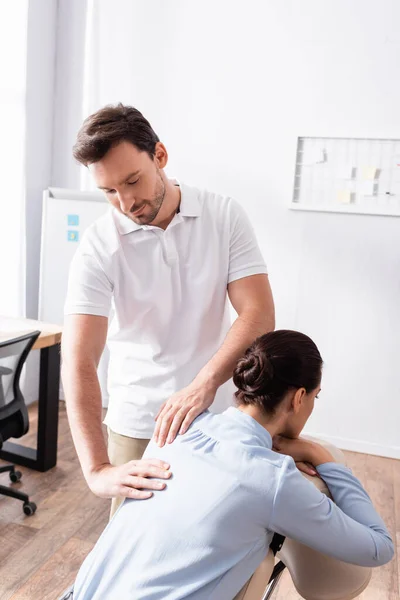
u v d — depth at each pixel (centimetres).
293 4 340
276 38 345
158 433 116
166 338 150
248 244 150
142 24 370
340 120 340
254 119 354
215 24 355
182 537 97
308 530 100
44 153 397
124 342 154
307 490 100
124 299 148
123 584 98
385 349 349
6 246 362
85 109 394
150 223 141
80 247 148
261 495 98
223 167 364
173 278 146
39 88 382
